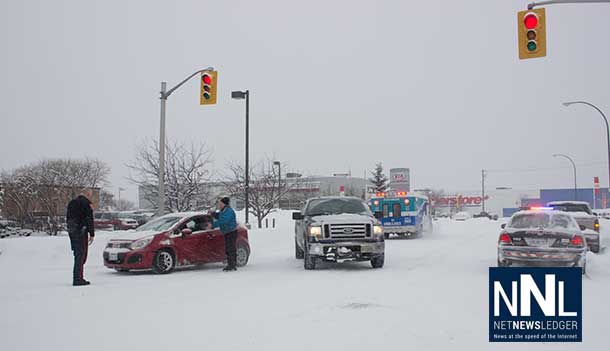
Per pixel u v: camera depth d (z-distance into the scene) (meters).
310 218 15.34
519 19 15.58
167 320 8.26
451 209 103.12
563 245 12.55
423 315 8.48
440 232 35.88
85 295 10.62
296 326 7.77
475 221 52.22
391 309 8.94
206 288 11.42
